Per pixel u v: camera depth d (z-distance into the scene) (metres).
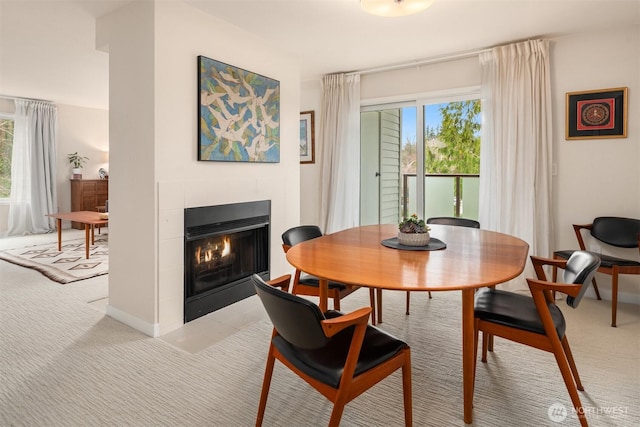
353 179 4.55
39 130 6.46
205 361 2.23
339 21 3.03
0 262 4.55
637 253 3.21
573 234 3.46
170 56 2.60
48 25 3.11
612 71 3.24
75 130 7.07
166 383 1.99
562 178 3.49
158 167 2.55
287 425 1.67
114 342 2.47
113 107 2.79
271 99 3.50
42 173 6.54
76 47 3.73
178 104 2.66
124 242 2.75
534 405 1.81
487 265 1.75
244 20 3.00
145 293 2.63
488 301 1.95
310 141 5.00
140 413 1.74
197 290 2.92
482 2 2.72
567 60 3.41
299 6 2.76
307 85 5.00
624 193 3.24
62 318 2.86
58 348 2.38
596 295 3.30
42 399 1.84
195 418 1.71
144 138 2.57
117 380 2.02
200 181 2.86
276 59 3.60
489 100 3.68
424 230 2.21
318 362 1.40
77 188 6.88
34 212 6.50
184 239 2.76
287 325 1.32
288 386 1.98
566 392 1.91
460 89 3.96
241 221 3.25
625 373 2.08
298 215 3.97
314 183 5.00
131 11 2.64
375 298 3.11
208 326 2.76
